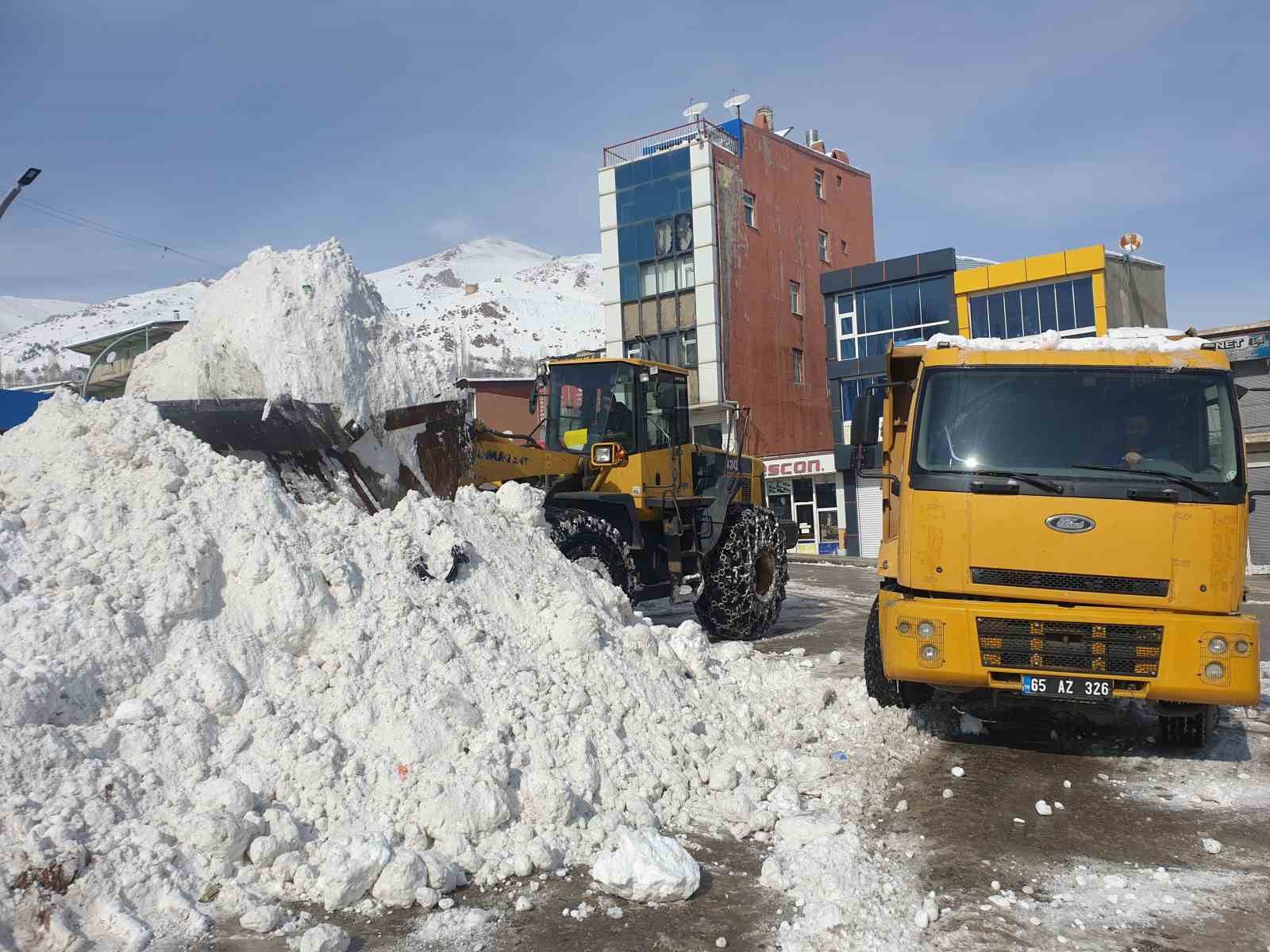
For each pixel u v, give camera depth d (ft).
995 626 17.43
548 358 33.88
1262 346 77.77
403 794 13.21
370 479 21.99
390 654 15.30
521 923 11.37
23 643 12.51
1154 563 17.17
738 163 116.98
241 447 19.85
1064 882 12.94
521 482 28.60
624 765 15.46
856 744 19.30
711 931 11.31
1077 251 90.99
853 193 138.31
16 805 10.80
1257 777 17.53
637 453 32.19
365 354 22.34
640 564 32.17
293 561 15.47
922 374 19.08
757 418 115.24
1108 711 22.29
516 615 18.37
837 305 105.60
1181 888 12.76
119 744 12.23
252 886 11.45
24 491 15.11
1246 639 16.61
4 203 62.08
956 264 98.63
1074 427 18.17
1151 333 20.62
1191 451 17.74
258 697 13.75
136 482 15.56
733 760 16.88
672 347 114.01
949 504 18.02
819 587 58.18
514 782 14.06
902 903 12.19
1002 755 18.90
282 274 22.08
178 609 14.01
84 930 10.11
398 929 11.03
